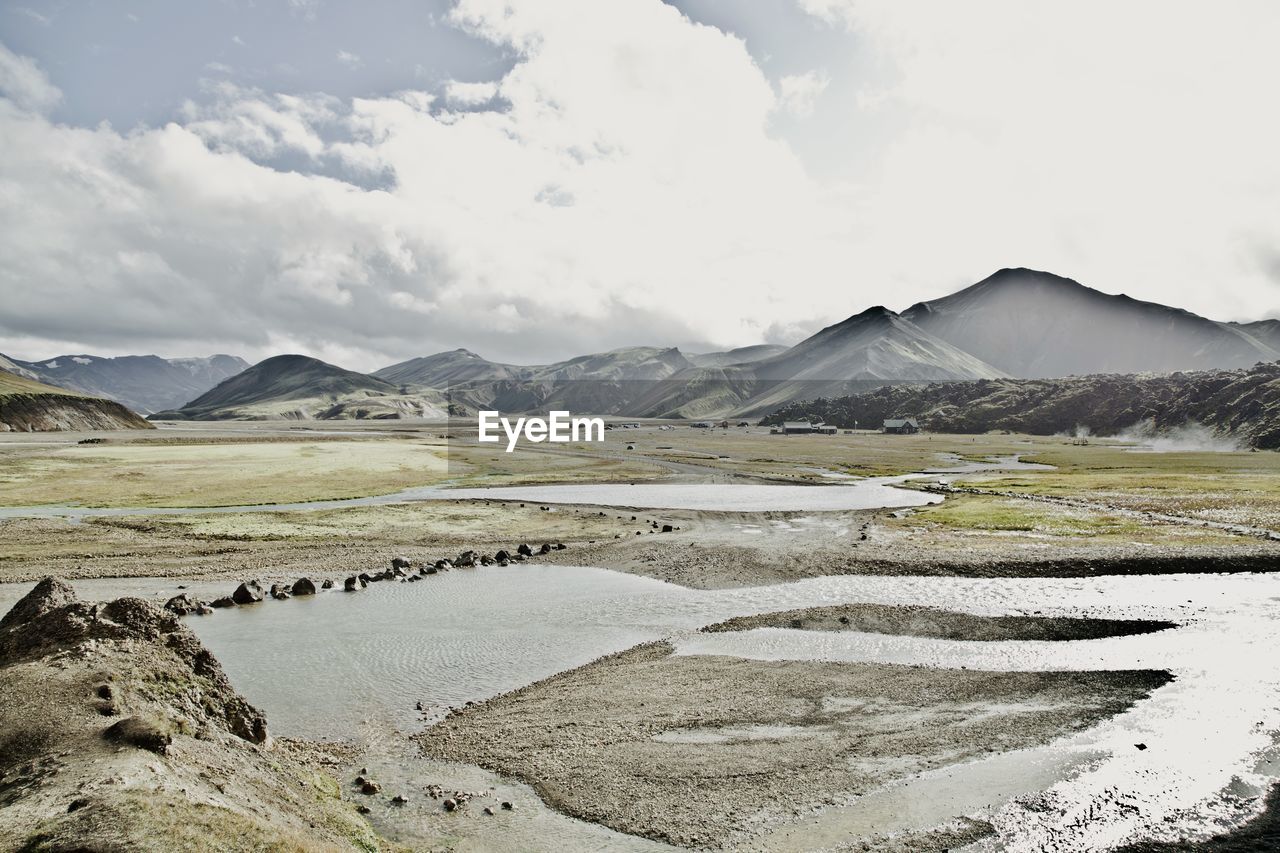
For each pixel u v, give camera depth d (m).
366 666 32.12
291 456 137.50
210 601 42.84
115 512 73.38
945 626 38.44
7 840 12.73
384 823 19.66
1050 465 141.38
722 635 37.09
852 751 23.98
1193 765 22.84
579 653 34.22
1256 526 65.19
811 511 80.25
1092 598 43.66
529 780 22.09
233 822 14.57
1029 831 19.27
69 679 18.75
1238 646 34.66
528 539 63.94
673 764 23.08
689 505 85.88
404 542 61.94
